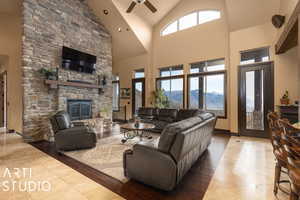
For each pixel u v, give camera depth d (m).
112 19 6.32
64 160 2.93
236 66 4.99
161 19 7.12
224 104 5.53
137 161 2.13
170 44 6.86
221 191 1.98
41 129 4.54
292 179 1.12
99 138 4.48
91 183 2.14
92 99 6.08
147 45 7.16
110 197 1.84
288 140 1.19
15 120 5.29
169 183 1.90
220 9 5.61
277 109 4.25
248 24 4.75
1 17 5.01
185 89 6.44
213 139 4.55
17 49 5.30
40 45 4.62
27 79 4.30
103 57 6.70
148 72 7.33
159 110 5.75
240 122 4.96
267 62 4.50
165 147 1.94
